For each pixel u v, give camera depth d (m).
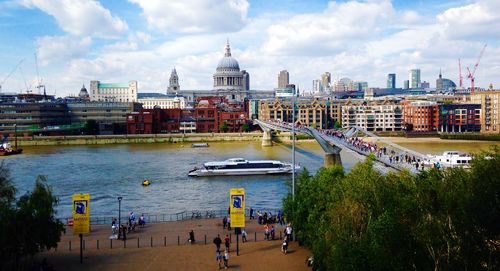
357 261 51.81
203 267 70.69
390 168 130.25
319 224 69.31
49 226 69.62
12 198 70.06
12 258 67.25
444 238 47.41
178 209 125.19
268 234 85.56
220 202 134.25
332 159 184.62
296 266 70.62
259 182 168.25
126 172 190.25
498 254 46.38
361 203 61.28
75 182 167.25
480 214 47.06
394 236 49.28
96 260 74.44
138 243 82.44
